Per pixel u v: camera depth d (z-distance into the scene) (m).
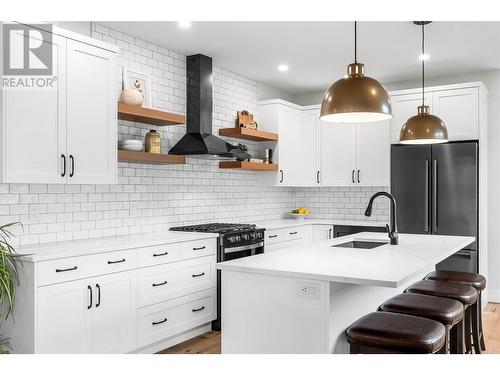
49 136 3.30
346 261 2.78
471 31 4.36
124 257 3.55
